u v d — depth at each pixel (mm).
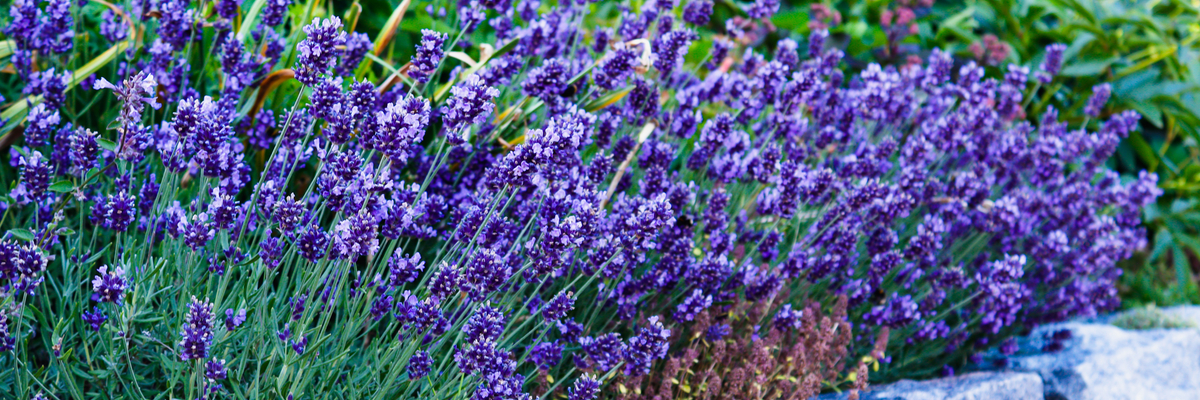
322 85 1777
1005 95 3479
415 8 3326
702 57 4125
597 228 1927
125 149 1688
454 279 1672
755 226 2764
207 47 2549
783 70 2516
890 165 3109
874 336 2895
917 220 3289
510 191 2123
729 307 2418
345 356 1829
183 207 2070
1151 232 5344
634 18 2893
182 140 1645
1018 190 3412
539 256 1812
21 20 2082
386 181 1688
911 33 4809
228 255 1724
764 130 2877
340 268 1775
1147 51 5297
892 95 3166
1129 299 4672
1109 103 5184
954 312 3324
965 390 2842
